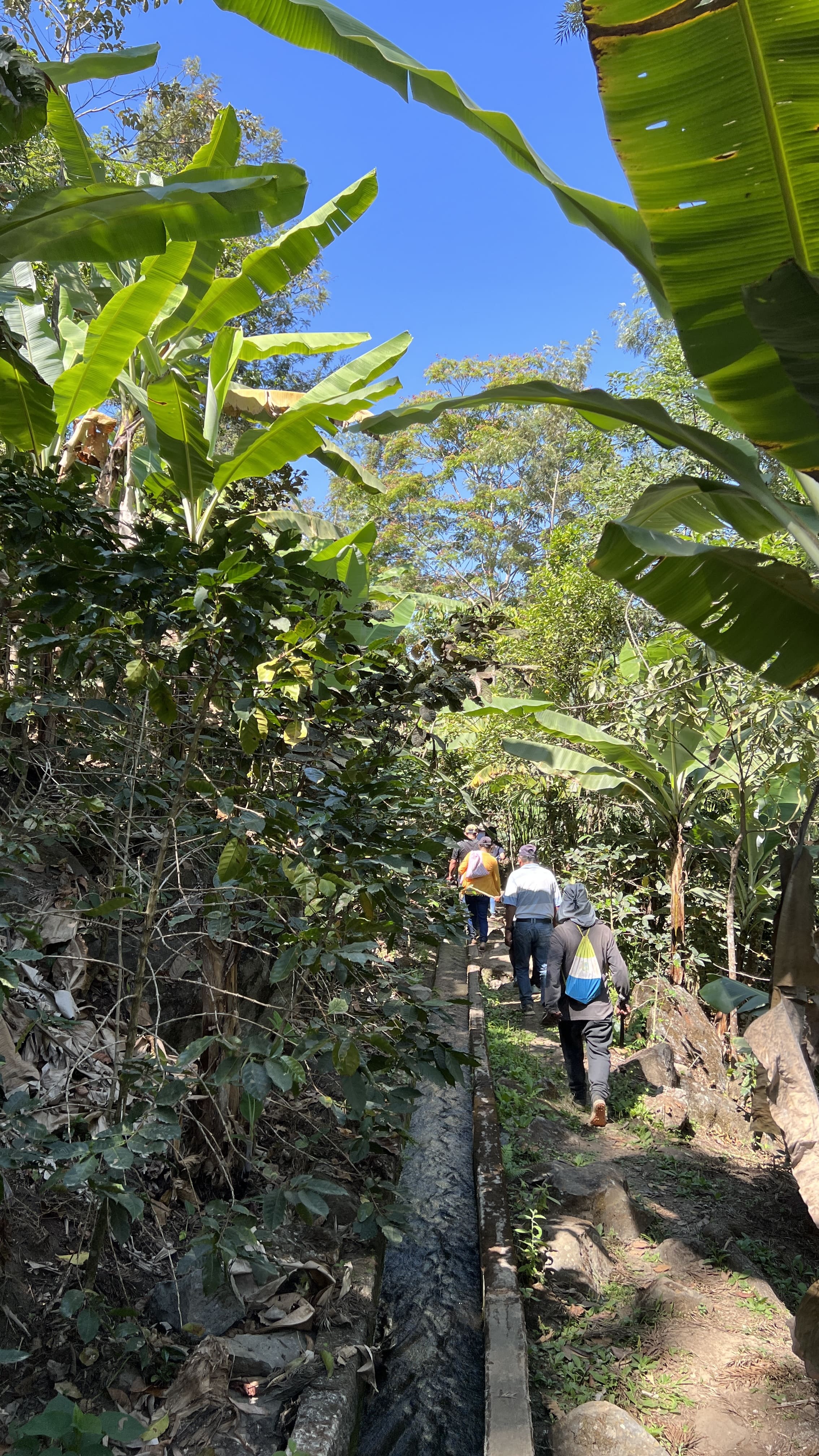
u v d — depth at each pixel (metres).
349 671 3.69
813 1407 2.89
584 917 5.74
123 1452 2.30
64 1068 3.14
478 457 30.38
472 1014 7.34
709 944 7.61
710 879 7.73
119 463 5.14
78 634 2.85
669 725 6.61
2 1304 2.50
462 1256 3.86
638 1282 3.77
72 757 3.59
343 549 4.79
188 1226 3.24
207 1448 2.34
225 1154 3.45
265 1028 2.62
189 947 3.94
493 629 4.24
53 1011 3.25
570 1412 2.82
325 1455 2.27
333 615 3.10
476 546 31.34
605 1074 5.45
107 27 8.62
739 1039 5.66
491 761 9.56
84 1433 1.99
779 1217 4.42
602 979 5.61
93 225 3.11
